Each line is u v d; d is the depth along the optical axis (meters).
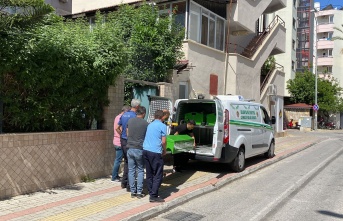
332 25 57.03
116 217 5.61
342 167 11.30
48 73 6.72
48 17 6.96
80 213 5.74
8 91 6.39
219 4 17.47
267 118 12.48
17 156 6.38
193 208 6.62
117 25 11.95
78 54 7.20
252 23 19.45
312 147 17.64
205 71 15.66
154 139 6.65
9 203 6.00
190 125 9.17
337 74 56.41
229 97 11.02
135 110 7.63
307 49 53.56
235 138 9.73
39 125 7.11
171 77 12.37
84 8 20.39
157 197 6.61
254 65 19.77
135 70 11.06
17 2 5.82
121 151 7.93
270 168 11.14
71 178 7.53
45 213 5.64
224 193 7.84
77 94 7.64
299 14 54.22
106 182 7.93
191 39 15.05
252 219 5.95
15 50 6.12
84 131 7.86
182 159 9.71
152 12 12.51
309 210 6.48
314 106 36.28
